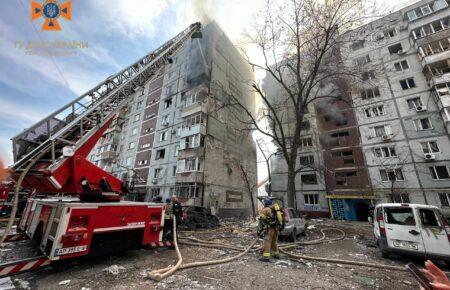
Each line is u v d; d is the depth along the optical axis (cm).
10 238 599
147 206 569
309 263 527
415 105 2130
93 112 641
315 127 2636
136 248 553
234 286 371
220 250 643
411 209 601
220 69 2809
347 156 2370
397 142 2116
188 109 2448
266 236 551
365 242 860
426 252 539
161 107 3002
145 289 351
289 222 809
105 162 3244
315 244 797
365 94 2433
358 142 2338
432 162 1905
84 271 431
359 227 1491
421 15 2305
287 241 832
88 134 597
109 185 586
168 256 564
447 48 1998
